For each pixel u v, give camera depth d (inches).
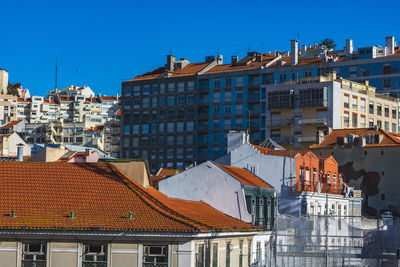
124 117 7322.8
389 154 4306.1
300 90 5728.3
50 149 3316.9
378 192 4313.5
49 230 2071.9
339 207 3826.3
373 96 6008.9
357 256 2351.1
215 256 2310.5
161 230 2086.6
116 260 2097.7
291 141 5762.8
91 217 2129.7
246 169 3302.2
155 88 7190.0
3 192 2204.7
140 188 2342.5
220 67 7101.4
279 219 2554.1
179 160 6988.2
